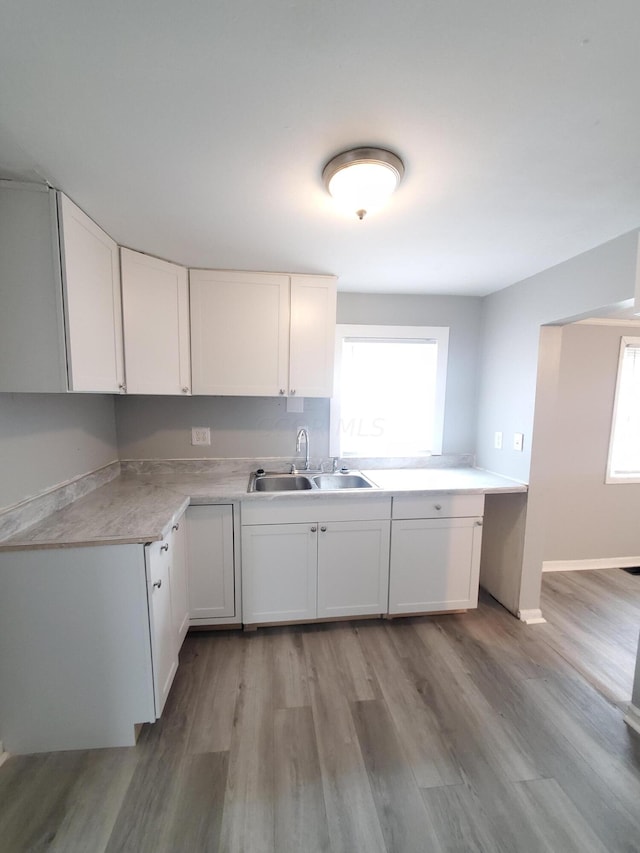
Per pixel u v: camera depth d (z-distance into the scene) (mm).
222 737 1457
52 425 1655
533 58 798
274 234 1677
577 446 2945
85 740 1417
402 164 1166
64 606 1357
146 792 1250
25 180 1265
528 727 1522
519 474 2330
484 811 1198
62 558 1339
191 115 965
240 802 1217
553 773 1332
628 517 3035
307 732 1479
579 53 783
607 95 887
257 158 1149
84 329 1466
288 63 818
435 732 1487
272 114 961
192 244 1793
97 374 1577
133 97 907
